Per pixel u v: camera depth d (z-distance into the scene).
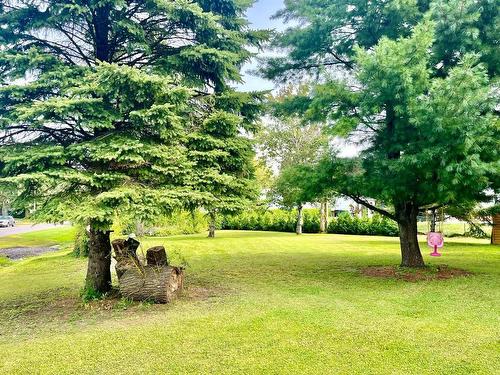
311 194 9.62
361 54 7.82
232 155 8.12
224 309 6.38
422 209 11.28
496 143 7.73
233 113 8.41
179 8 7.07
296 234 25.81
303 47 10.81
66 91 6.25
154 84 6.27
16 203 6.37
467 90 7.12
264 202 23.17
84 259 14.16
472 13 8.29
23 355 4.51
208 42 7.98
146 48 7.39
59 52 7.59
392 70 7.46
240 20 8.56
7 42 6.96
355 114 8.81
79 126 6.46
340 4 9.92
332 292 7.61
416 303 6.58
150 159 6.86
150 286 6.83
